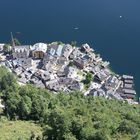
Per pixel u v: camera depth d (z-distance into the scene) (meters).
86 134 91.75
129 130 104.19
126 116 145.38
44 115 163.50
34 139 114.94
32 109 172.88
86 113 112.44
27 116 172.12
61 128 94.19
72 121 95.38
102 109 155.38
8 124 156.25
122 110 180.25
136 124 116.19
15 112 172.88
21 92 186.75
